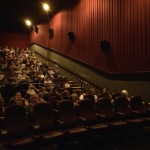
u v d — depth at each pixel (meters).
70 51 13.04
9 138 4.59
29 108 5.65
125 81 8.66
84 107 5.74
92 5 10.79
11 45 20.72
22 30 21.14
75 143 5.38
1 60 13.81
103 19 9.95
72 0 12.74
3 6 15.41
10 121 4.68
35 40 19.42
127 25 8.59
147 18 7.76
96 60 10.51
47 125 5.07
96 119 5.76
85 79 11.30
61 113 5.39
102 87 10.01
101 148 5.05
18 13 17.02
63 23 13.94
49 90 9.48
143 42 7.91
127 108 6.39
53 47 15.59
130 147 5.08
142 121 6.00
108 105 6.12
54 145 5.28
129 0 8.50
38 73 11.66
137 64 8.16
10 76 10.80
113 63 9.33
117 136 5.82
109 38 9.55
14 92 8.51
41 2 14.12
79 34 12.02
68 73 13.02
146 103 7.67
